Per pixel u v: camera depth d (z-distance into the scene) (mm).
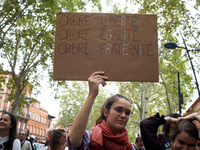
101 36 2785
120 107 2285
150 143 2373
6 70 20531
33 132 60625
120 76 2660
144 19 2863
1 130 3805
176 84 24031
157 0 14414
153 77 2678
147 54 2750
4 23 16609
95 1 19562
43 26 19219
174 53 18922
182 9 13836
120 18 2859
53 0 16984
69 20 2820
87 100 2178
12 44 19922
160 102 31672
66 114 49281
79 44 2748
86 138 2176
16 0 16438
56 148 4484
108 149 2205
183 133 2064
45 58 20359
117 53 2729
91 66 2678
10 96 22719
